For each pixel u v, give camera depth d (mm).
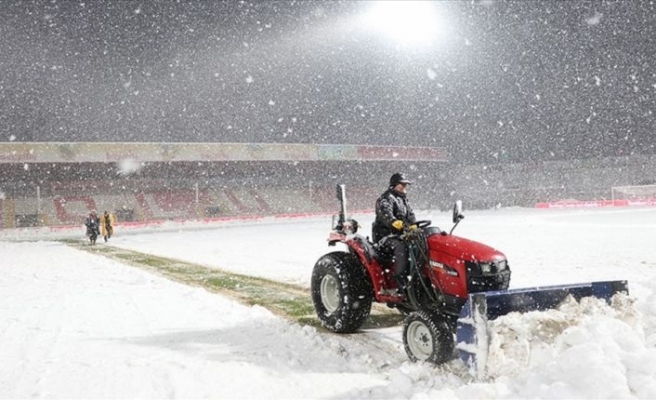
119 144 44312
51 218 44812
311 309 7227
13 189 46188
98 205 47531
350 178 60812
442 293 4785
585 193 57500
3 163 40656
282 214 50062
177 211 49625
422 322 4473
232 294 8680
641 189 51156
